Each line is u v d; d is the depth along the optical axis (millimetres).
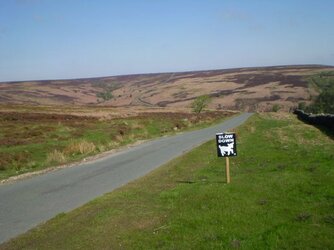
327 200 10227
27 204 12891
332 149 20172
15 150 26797
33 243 8859
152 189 13219
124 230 9133
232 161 18000
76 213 10945
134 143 31703
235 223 8961
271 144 23953
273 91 170375
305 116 53688
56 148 28359
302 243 7672
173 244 8078
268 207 9953
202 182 13570
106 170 18938
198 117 69875
